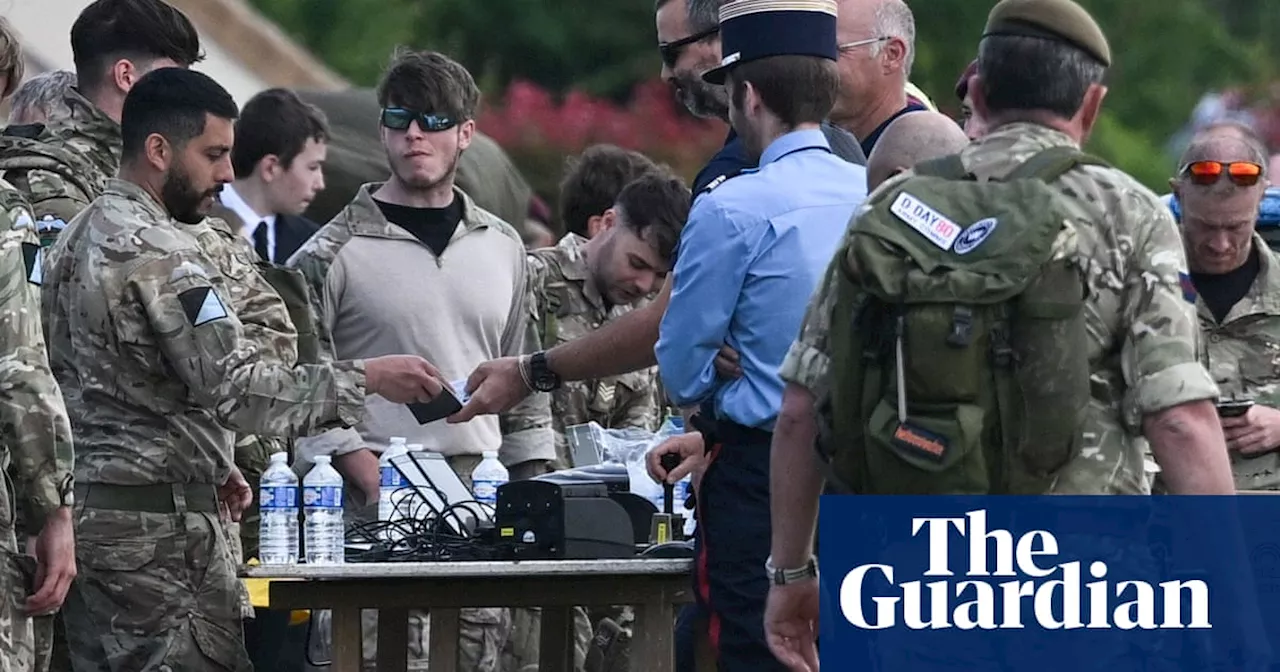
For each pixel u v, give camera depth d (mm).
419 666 15883
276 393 12867
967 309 9375
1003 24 9984
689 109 14164
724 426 12328
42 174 13930
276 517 13297
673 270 12430
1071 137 10000
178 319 12797
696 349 12234
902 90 14766
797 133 12367
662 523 13820
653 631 13367
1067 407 9375
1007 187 9594
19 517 12398
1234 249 15148
